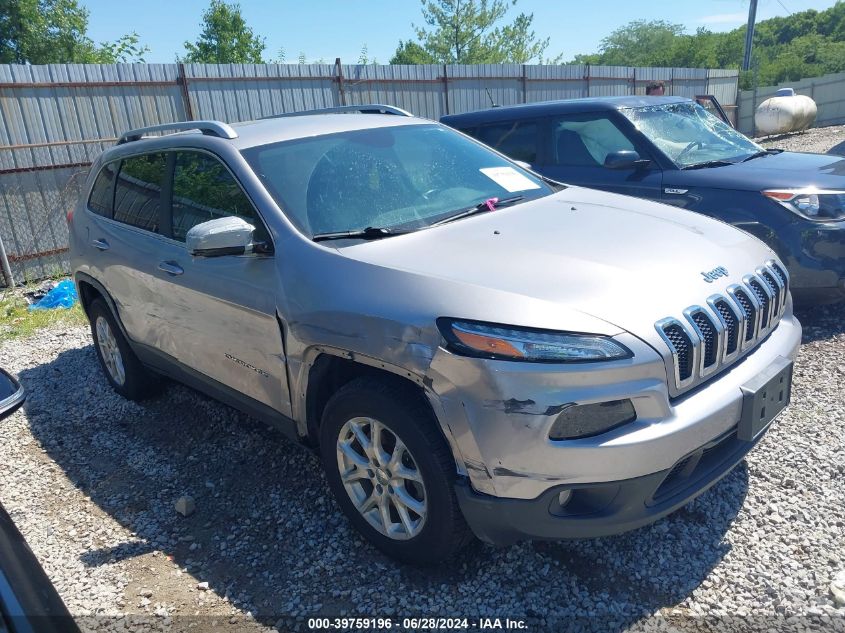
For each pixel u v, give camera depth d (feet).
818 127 91.04
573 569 9.02
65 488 12.37
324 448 9.71
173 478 12.36
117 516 11.30
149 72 34.09
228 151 11.36
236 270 10.50
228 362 11.24
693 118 20.74
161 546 10.37
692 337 8.07
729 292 8.95
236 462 12.67
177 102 35.27
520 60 110.01
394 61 127.13
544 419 7.39
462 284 8.24
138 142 14.21
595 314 7.77
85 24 73.97
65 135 32.04
